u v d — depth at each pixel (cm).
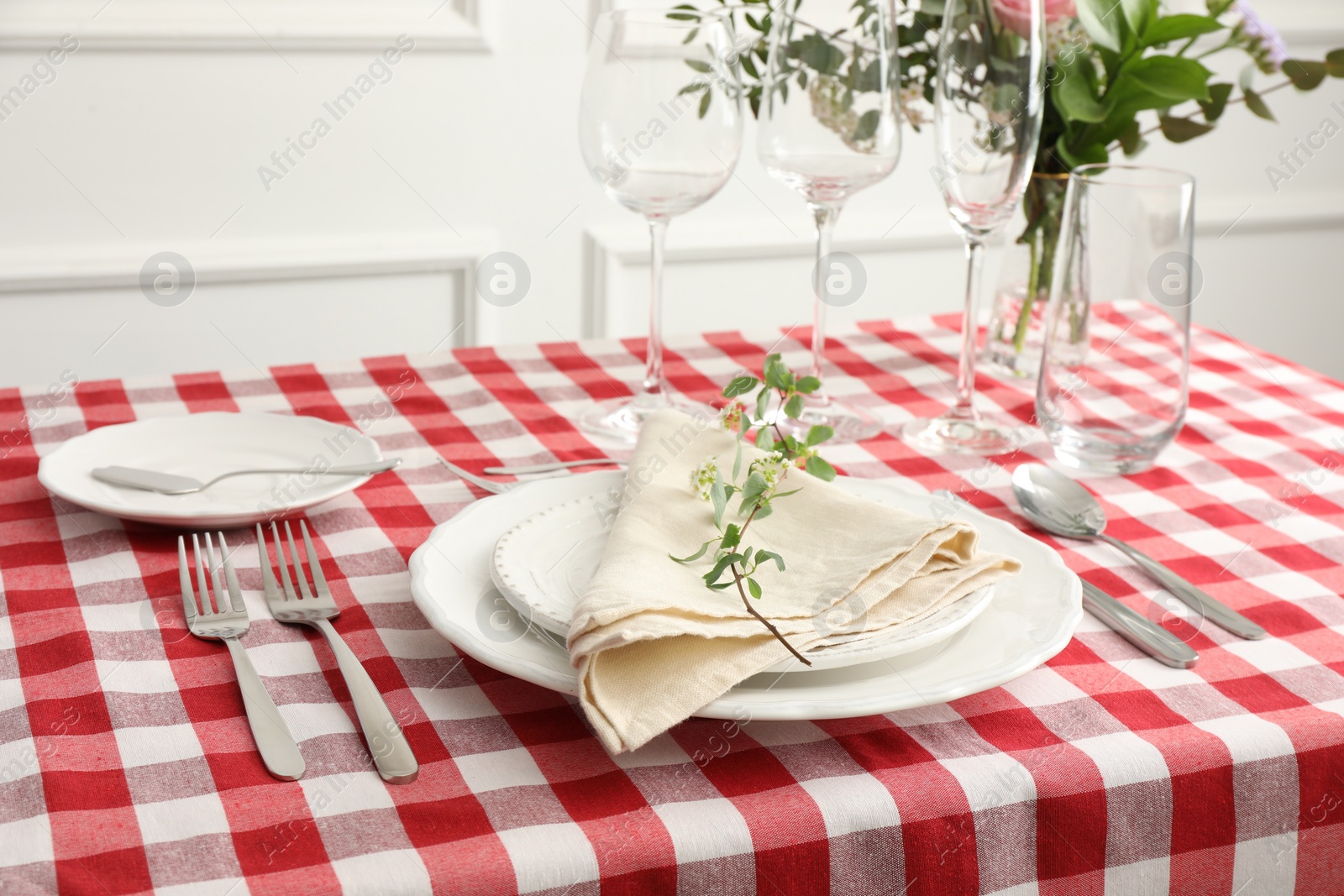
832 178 93
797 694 52
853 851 50
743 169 229
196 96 194
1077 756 53
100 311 201
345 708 56
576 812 49
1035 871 53
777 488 67
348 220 210
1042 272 108
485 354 114
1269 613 68
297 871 45
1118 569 73
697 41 87
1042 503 80
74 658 59
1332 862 58
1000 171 87
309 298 213
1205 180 264
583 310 231
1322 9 255
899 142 92
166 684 57
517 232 221
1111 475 88
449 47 204
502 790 50
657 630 50
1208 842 55
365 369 109
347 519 77
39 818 47
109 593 66
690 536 62
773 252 236
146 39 187
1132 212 83
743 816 49
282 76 198
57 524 74
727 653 52
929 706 58
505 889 46
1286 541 77
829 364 115
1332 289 280
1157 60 99
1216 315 275
